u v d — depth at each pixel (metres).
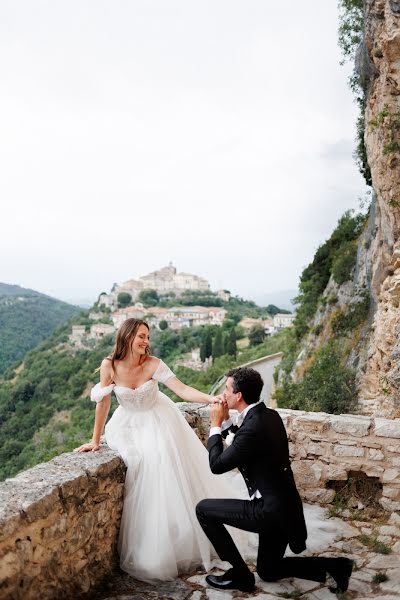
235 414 4.43
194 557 3.45
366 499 4.38
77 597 2.92
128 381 3.61
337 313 22.62
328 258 29.72
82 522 3.01
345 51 18.23
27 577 2.56
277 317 147.75
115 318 159.00
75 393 91.94
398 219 14.05
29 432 84.38
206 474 3.77
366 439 4.37
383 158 13.80
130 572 3.28
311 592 3.04
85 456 3.39
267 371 40.09
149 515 3.32
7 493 2.71
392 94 13.41
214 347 93.88
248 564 3.49
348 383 17.70
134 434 3.60
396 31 12.61
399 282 12.84
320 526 4.03
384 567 3.33
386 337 12.81
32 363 123.00
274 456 2.94
